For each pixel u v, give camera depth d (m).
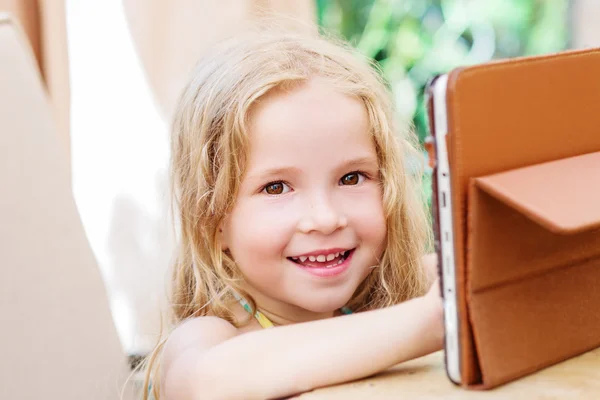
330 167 0.82
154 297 1.92
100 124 1.91
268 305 0.92
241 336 0.73
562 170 0.61
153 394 0.98
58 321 0.99
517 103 0.61
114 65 1.89
